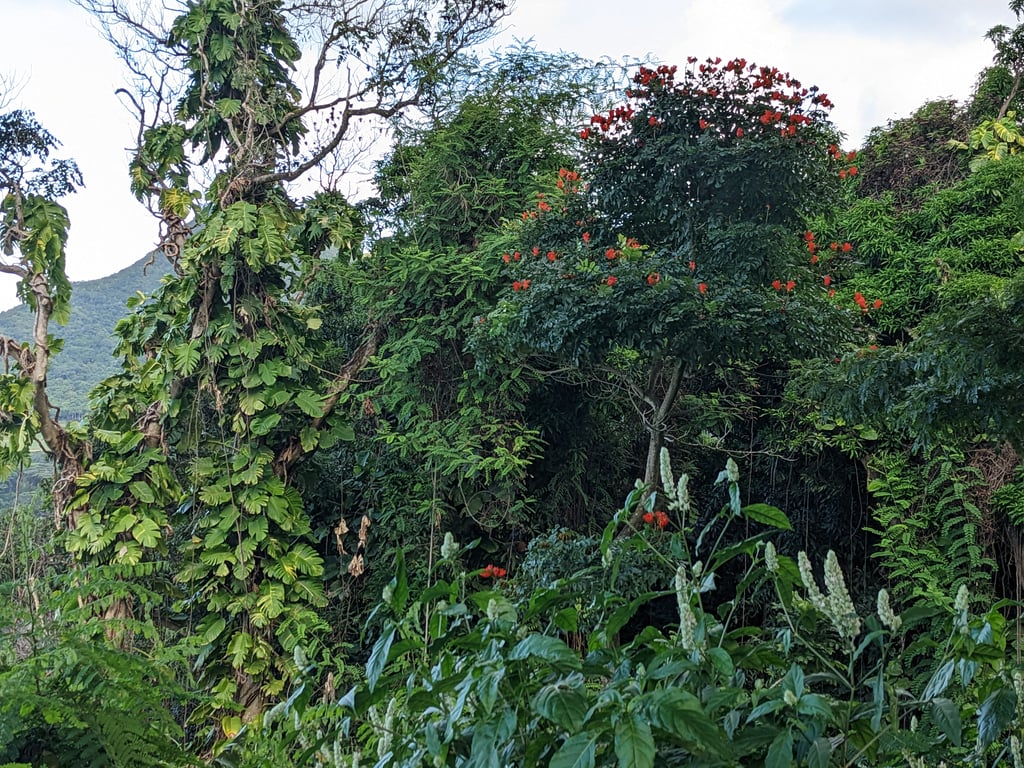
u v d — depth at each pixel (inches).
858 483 285.6
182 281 284.5
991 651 71.0
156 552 290.2
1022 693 71.7
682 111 227.8
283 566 279.1
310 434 294.5
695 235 231.9
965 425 178.9
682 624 71.0
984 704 73.0
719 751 58.7
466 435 291.0
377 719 82.4
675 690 60.7
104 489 271.0
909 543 256.1
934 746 75.6
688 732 58.7
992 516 252.2
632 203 241.6
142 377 285.3
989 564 248.5
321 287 370.6
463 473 291.1
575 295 220.2
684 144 223.0
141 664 104.9
